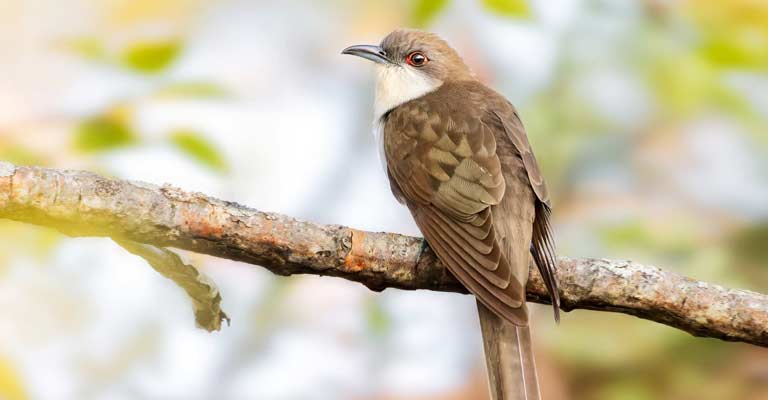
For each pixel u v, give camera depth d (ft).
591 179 45.55
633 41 38.14
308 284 43.06
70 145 30.89
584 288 27.14
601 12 39.37
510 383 27.32
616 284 27.04
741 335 26.71
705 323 26.81
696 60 37.17
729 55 36.14
